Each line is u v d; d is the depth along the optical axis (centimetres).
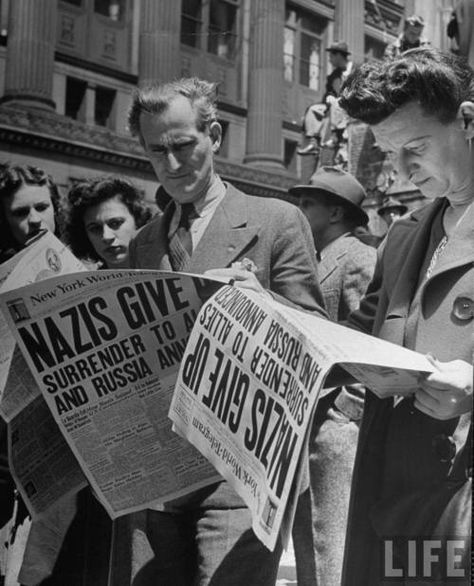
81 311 236
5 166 328
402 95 187
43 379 238
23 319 236
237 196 260
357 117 195
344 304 347
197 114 254
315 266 258
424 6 668
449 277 191
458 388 172
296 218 258
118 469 238
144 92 255
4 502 310
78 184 320
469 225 190
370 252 353
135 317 235
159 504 244
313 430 321
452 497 185
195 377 216
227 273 228
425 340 191
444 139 191
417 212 215
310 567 317
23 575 294
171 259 261
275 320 196
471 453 182
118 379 238
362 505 198
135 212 320
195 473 236
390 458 196
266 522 181
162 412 237
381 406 200
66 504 294
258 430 194
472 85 191
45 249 270
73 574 295
